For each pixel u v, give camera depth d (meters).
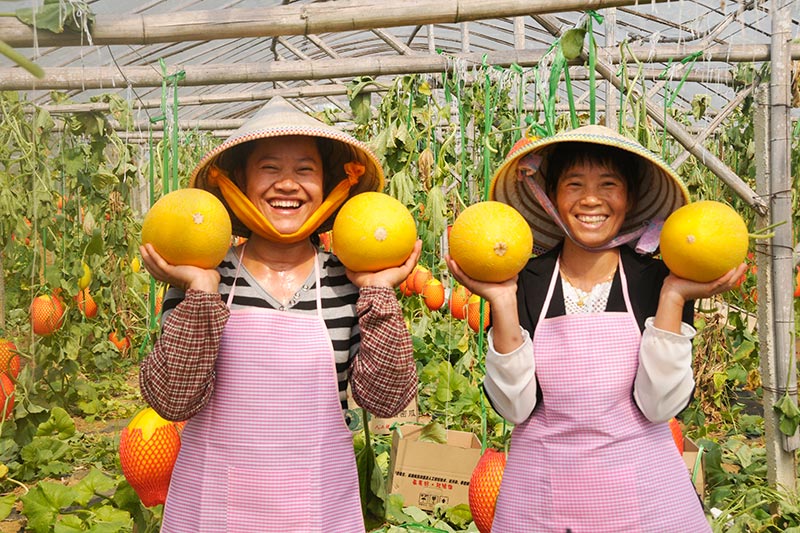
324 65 3.95
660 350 2.01
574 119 3.27
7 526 4.17
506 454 2.90
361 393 2.08
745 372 6.20
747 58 4.01
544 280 2.27
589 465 2.09
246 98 6.54
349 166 2.23
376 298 2.03
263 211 2.13
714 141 7.84
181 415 2.01
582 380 2.11
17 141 5.36
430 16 2.89
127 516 3.73
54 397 5.75
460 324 7.12
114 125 6.67
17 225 5.57
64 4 2.63
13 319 7.79
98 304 6.79
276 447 2.03
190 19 2.82
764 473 4.57
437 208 4.82
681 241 1.99
